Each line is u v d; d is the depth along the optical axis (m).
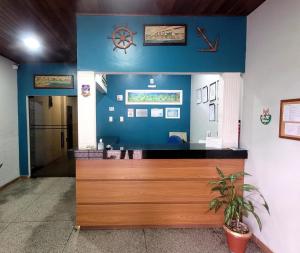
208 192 2.63
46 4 2.29
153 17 2.59
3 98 4.15
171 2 2.29
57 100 4.93
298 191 1.85
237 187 2.39
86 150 2.52
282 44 2.03
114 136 5.17
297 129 1.85
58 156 4.98
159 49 2.62
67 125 4.97
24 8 2.36
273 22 2.14
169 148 2.67
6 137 4.23
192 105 5.09
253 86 2.47
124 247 2.28
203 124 4.23
